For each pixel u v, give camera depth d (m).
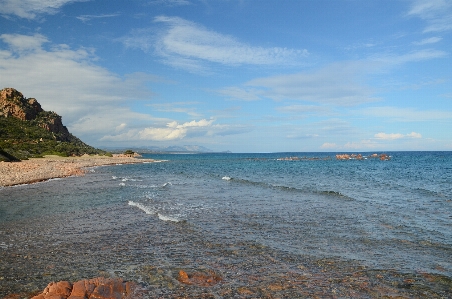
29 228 12.89
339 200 19.64
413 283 7.46
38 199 20.69
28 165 48.72
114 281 7.22
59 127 137.88
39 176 35.38
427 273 8.04
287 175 41.25
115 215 15.41
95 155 109.25
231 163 85.38
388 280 7.64
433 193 22.42
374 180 33.16
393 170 49.34
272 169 55.47
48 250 10.02
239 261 8.96
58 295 6.32
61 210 16.80
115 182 32.53
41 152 88.69
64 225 13.38
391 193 22.72
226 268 8.44
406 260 8.98
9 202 19.48
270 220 14.14
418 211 15.91
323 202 18.91
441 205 17.61
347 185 28.38
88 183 31.47
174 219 14.31
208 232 12.13
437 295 6.85
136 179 36.59
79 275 7.98
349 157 106.12
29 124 118.44
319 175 40.88
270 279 7.71
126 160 94.81
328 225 13.13
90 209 17.05
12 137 94.81
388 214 15.23
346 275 7.94
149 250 9.98
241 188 26.47
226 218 14.62
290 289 7.16
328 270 8.27
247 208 17.12
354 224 13.27
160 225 13.29
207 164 80.25
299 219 14.31
